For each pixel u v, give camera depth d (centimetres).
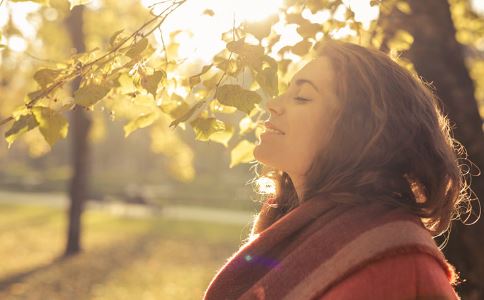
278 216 193
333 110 149
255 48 176
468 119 311
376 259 127
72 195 1560
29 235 1853
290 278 137
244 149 250
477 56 569
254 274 150
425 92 154
